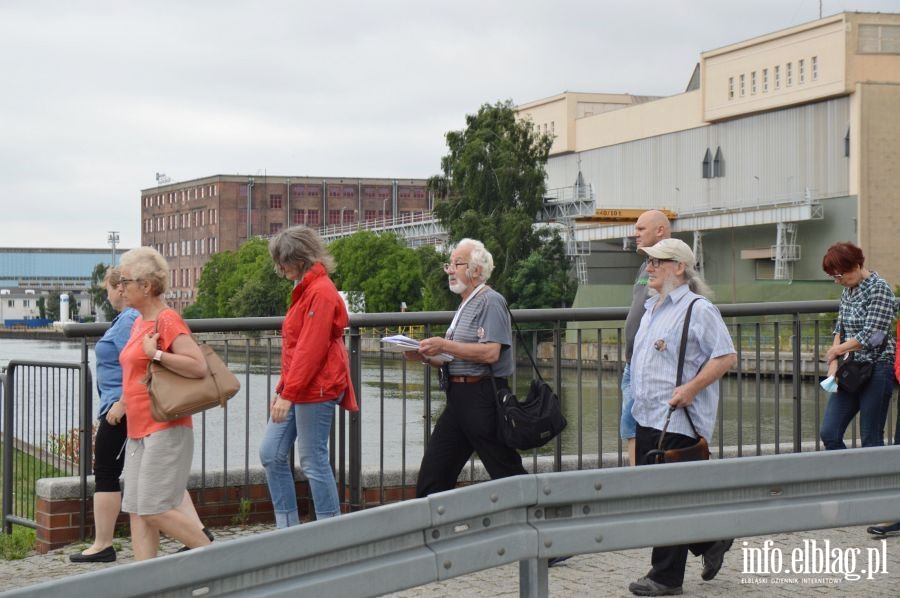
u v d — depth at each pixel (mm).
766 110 79625
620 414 8289
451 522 4066
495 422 6512
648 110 91188
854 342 7578
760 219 76812
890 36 73750
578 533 4281
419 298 89625
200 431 8484
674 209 88125
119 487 7320
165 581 3535
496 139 70938
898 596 5961
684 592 6074
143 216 163875
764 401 9227
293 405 6801
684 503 4438
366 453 8234
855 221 72312
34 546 7930
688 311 6016
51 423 8219
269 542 3705
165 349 6023
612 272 90000
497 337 6488
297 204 145375
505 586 6246
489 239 67938
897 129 72250
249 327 8062
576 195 80812
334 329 6754
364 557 3922
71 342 8328
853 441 9164
